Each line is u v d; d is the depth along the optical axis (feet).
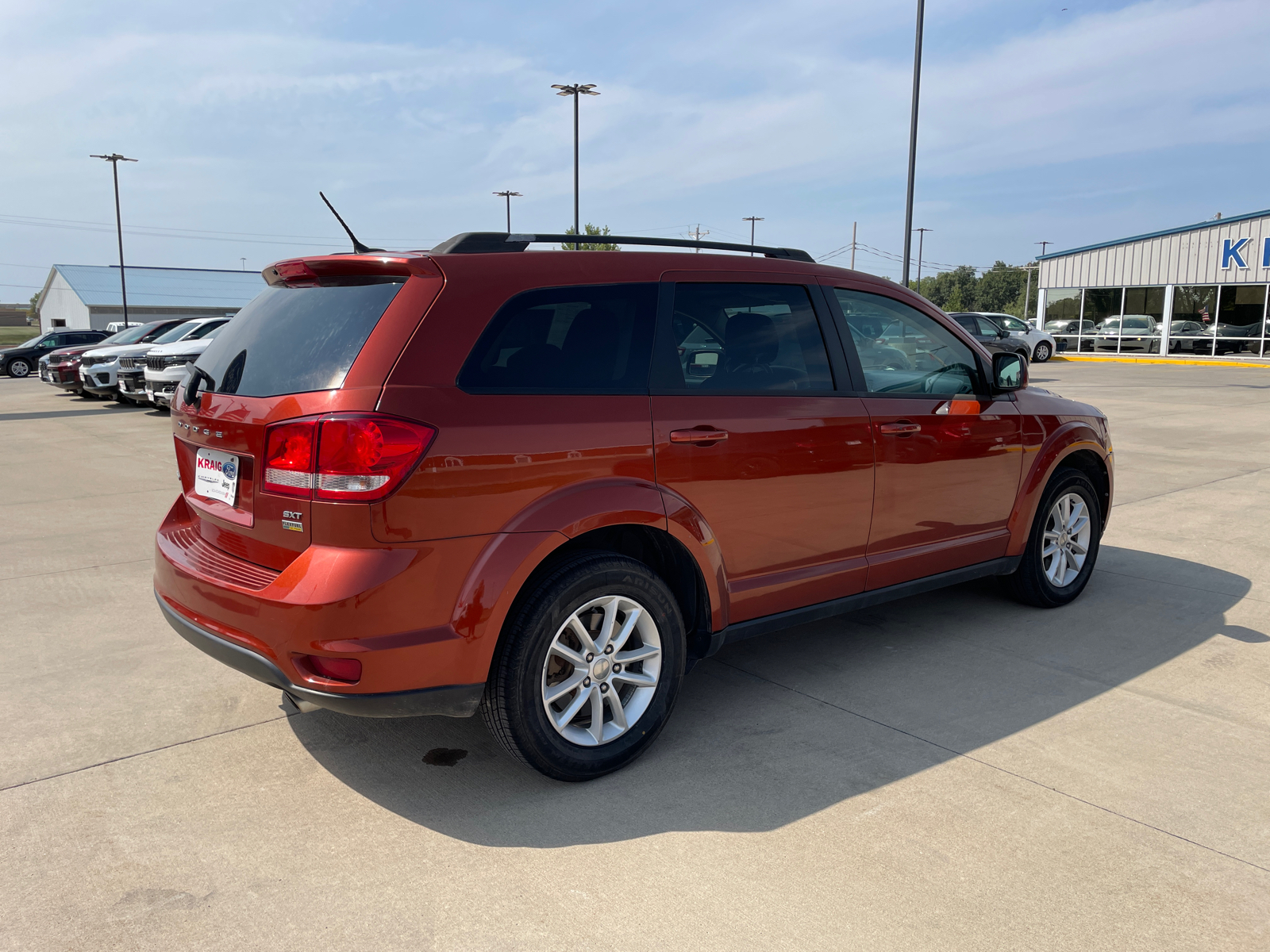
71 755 9.93
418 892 7.57
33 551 18.70
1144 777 9.51
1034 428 14.07
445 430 8.14
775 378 10.87
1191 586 16.49
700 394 10.05
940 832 8.45
